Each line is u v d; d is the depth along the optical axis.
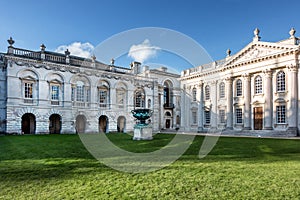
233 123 36.50
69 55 37.69
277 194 5.07
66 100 34.56
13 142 17.36
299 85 28.78
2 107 31.38
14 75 31.16
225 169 7.36
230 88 37.06
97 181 6.05
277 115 31.02
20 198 4.87
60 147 13.52
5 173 6.87
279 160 9.00
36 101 32.94
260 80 33.31
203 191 5.29
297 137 25.58
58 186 5.64
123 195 5.04
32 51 33.00
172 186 5.64
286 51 29.30
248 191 5.27
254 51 33.59
